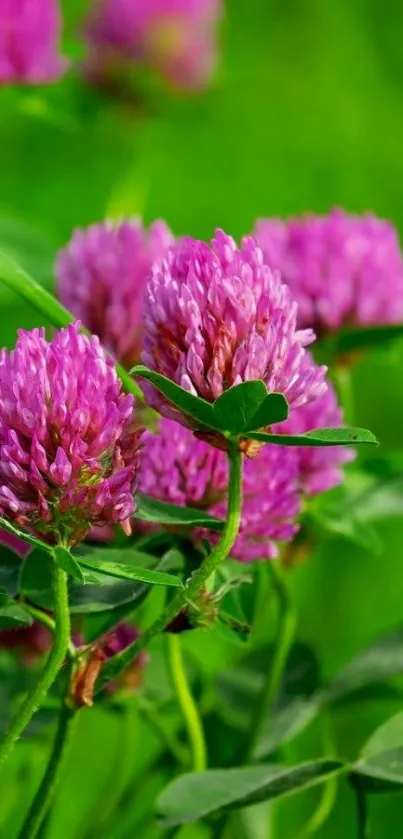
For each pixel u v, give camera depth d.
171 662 0.44
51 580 0.39
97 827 0.51
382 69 1.19
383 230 0.54
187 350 0.37
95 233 0.49
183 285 0.36
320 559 0.88
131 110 0.83
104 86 0.82
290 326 0.37
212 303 0.36
